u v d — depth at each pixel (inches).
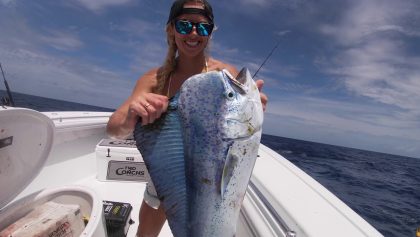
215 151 43.5
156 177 44.8
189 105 44.6
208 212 43.7
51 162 127.0
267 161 111.2
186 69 73.4
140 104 43.1
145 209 84.4
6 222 61.7
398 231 326.0
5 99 84.8
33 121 67.1
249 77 47.0
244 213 79.0
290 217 62.4
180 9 63.8
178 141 45.0
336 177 685.3
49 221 57.7
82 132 149.8
